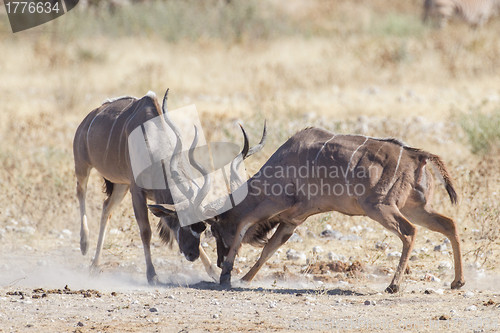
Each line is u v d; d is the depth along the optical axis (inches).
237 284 1064.2
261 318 882.8
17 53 3314.5
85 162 1237.7
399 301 946.1
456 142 1897.1
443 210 1365.7
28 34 3523.6
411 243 991.0
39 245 1316.4
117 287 1064.2
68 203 1466.5
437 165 1036.5
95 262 1154.0
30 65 3125.0
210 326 852.0
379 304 935.7
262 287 1056.2
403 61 2974.9
